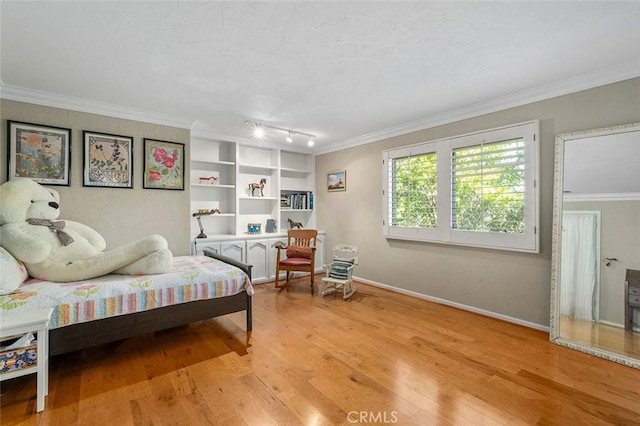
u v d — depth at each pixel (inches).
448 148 133.6
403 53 82.7
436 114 135.3
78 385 74.6
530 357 89.1
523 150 110.8
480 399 69.4
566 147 101.0
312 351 92.7
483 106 121.3
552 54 83.5
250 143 182.1
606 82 93.6
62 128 115.8
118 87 105.7
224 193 180.9
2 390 72.3
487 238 120.5
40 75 95.7
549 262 107.0
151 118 135.0
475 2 61.9
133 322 87.1
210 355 90.2
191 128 150.7
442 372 80.7
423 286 147.0
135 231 132.3
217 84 102.9
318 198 210.2
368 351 92.7
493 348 94.8
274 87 105.7
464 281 131.3
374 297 149.4
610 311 91.4
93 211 122.5
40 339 65.4
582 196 97.5
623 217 90.4
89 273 92.1
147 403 67.7
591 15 66.2
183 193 145.2
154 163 136.7
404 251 155.6
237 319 119.8
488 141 120.3
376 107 126.6
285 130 162.4
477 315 124.3
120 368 82.7
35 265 91.7
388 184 160.6
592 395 71.0
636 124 87.5
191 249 151.1
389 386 74.4
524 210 110.8
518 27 70.8
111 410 65.3
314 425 61.0
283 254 183.8
